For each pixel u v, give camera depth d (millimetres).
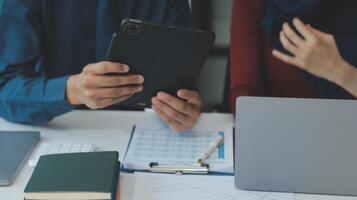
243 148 779
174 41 874
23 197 759
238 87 1391
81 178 738
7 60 1092
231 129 1045
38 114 1035
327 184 781
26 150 912
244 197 779
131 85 942
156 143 971
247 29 1465
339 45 1394
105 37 1234
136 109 1148
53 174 749
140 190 792
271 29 1436
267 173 787
